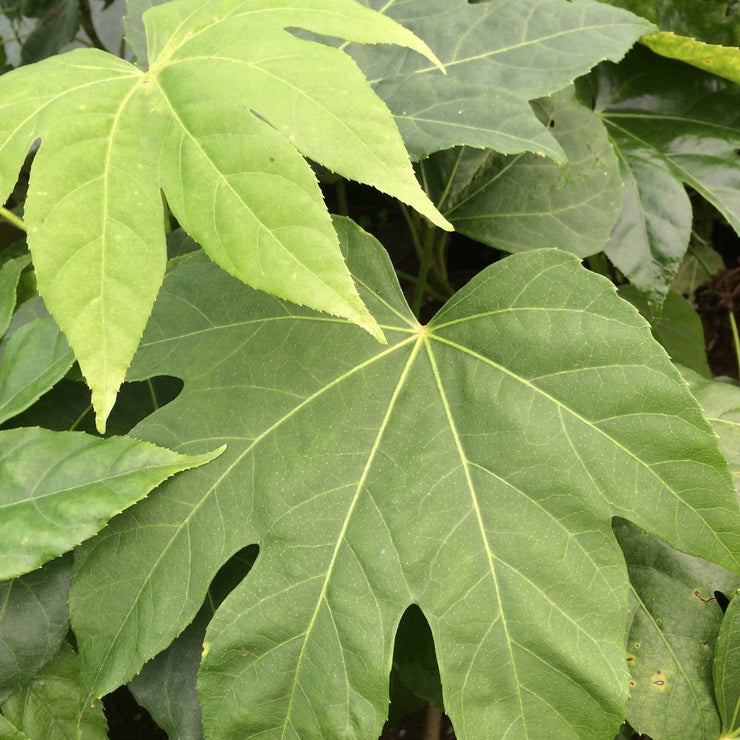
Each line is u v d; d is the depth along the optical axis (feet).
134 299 1.00
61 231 0.99
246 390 1.24
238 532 1.16
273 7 1.12
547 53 1.42
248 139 0.99
